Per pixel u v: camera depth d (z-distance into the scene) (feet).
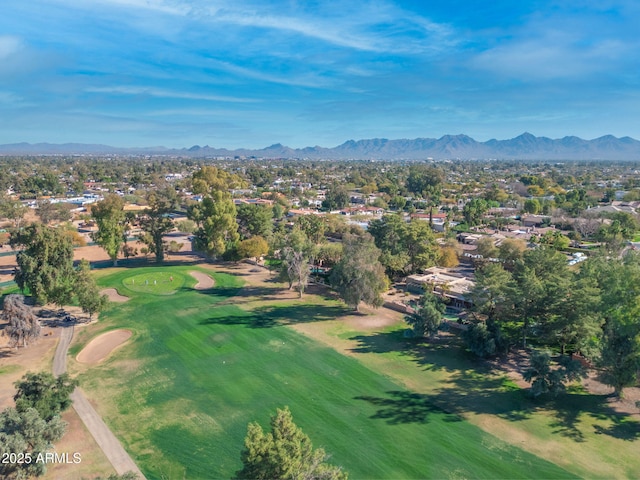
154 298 258.37
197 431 130.11
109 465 114.62
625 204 590.55
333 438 126.93
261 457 82.84
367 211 609.01
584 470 113.91
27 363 174.29
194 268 331.77
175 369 170.40
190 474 111.45
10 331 182.70
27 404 118.42
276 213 534.37
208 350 187.83
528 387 156.87
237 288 281.95
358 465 115.55
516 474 112.47
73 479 108.68
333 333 207.51
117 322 220.02
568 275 203.21
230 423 134.41
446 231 436.35
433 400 148.05
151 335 204.13
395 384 158.81
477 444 124.47
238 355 183.01
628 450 121.90
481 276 189.37
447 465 115.85
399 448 122.52
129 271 319.88
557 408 143.23
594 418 137.49
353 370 169.58
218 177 463.83
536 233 446.60
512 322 213.05
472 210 513.86
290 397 150.00
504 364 175.22
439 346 192.75
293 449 85.20
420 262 301.43
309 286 287.28
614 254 300.61
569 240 410.52
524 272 192.65
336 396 150.51
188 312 235.20
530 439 126.93
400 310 239.50
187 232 467.11
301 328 213.46
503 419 136.87
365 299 225.56
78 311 236.02
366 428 131.85
